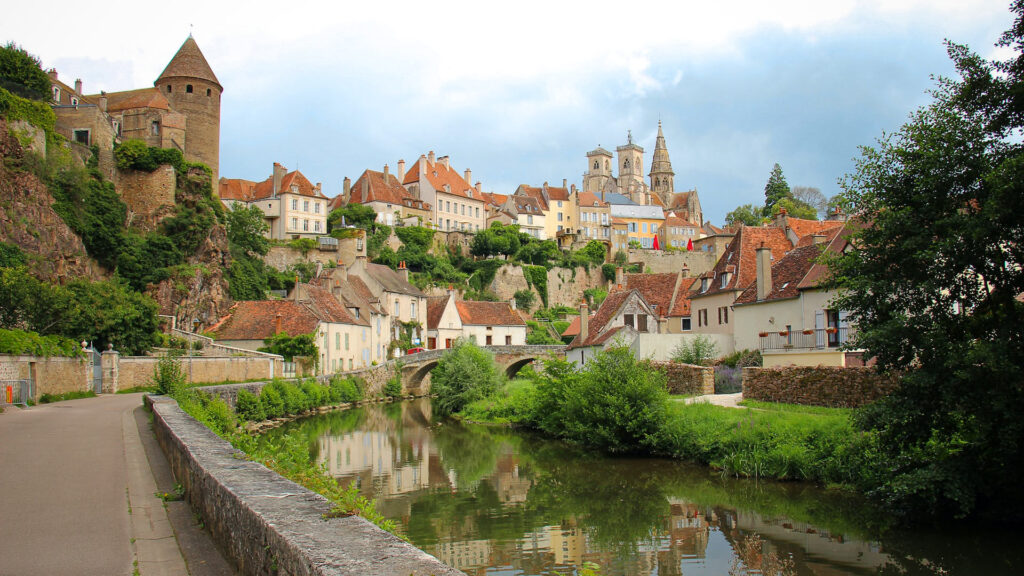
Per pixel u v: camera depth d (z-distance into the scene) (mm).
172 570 7332
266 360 46750
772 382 27906
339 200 110062
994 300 16078
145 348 42781
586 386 30547
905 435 16734
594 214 135375
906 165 16562
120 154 62344
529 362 62438
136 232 59938
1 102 48062
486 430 39344
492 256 109438
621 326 46281
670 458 26422
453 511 20516
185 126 73125
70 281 43281
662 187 181000
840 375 24891
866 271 17172
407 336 74562
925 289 15797
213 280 58781
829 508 18688
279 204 91312
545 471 26203
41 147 50906
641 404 28375
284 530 5664
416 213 108375
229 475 8586
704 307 44500
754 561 15352
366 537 5434
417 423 42875
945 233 15664
